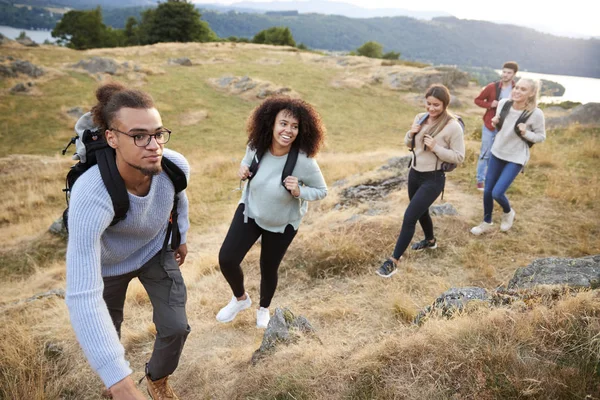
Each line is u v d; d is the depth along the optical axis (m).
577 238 4.64
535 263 3.17
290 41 71.06
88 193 1.66
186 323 2.21
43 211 10.84
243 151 18.31
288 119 2.71
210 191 10.88
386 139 20.33
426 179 3.91
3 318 4.17
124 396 1.48
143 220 1.95
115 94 1.64
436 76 30.31
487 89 6.15
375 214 5.77
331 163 12.10
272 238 3.01
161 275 2.23
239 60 35.69
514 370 1.94
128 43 71.94
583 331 2.08
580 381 1.83
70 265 1.59
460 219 5.21
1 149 18.06
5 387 2.92
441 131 3.74
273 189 2.83
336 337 3.03
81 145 1.75
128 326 3.79
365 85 29.72
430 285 3.90
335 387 2.16
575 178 6.54
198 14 60.94
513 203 5.70
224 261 3.05
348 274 4.31
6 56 27.27
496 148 4.64
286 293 4.11
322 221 5.96
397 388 2.03
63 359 3.26
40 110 21.98
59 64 28.83
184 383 2.86
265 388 2.34
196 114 23.11
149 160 1.67
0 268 7.45
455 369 2.04
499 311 2.39
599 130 10.04
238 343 3.33
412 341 2.28
